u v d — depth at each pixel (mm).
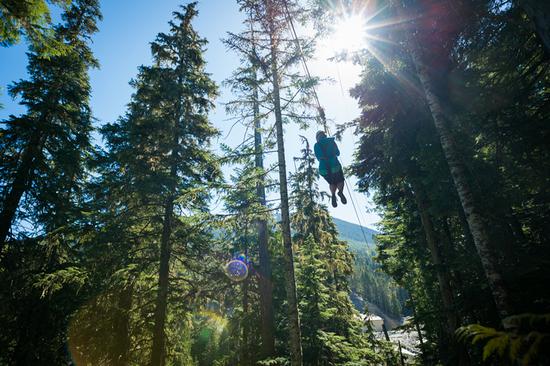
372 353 14906
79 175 16594
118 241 12562
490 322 7488
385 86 10367
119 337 12523
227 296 14891
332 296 16266
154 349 11391
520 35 6762
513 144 7332
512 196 8031
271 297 13312
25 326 12422
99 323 12383
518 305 5797
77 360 12570
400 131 10594
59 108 14953
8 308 12094
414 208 14227
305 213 17266
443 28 7148
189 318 14688
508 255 7328
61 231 12406
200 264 14406
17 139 13672
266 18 9875
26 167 13375
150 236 13938
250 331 13906
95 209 15398
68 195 15766
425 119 9594
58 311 12742
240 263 15531
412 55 7355
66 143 15062
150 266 14211
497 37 7023
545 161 7242
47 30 7641
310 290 13500
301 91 9469
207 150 15242
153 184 12641
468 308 8008
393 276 18781
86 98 16750
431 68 7996
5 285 12102
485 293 7707
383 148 11281
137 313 13711
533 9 4770
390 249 18328
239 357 13578
